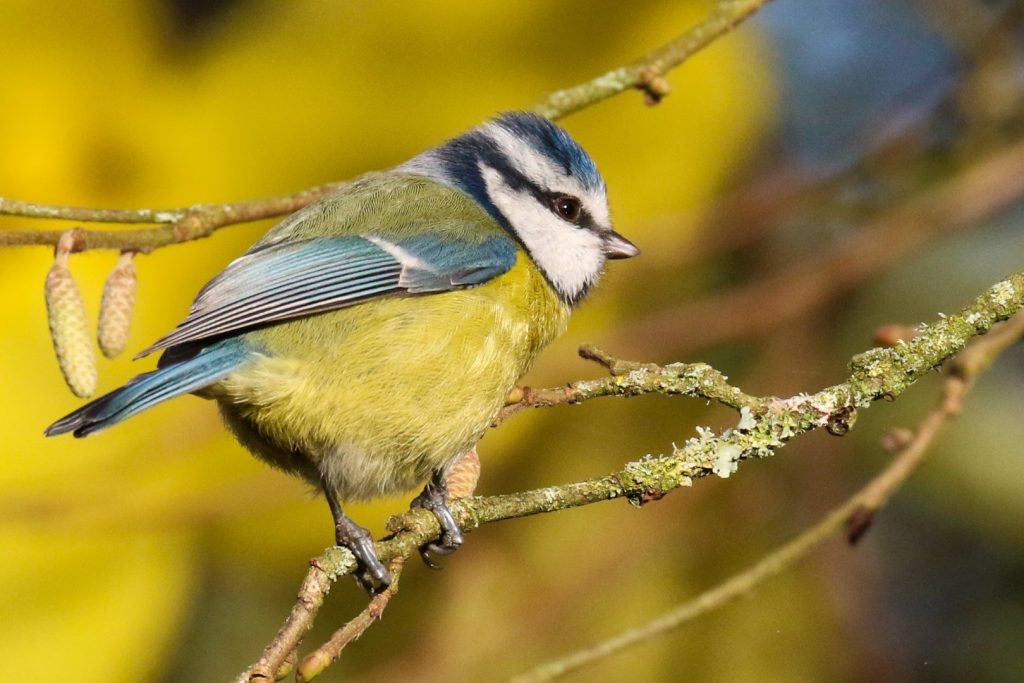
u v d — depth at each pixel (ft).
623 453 34.04
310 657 19.25
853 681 32.24
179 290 33.99
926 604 32.73
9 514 30.86
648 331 33.45
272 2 34.99
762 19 37.22
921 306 33.94
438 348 25.09
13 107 33.12
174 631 33.22
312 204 26.73
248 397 24.17
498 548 33.68
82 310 20.66
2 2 32.94
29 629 31.86
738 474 33.35
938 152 35.37
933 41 37.65
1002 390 31.83
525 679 22.47
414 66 34.32
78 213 22.68
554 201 29.45
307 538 33.94
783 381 33.30
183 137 34.30
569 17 34.22
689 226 34.60
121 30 33.96
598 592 32.76
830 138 37.65
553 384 33.73
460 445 25.62
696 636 32.78
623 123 34.58
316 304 24.49
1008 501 31.12
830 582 32.73
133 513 31.50
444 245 25.96
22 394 32.14
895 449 26.05
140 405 22.81
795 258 36.35
